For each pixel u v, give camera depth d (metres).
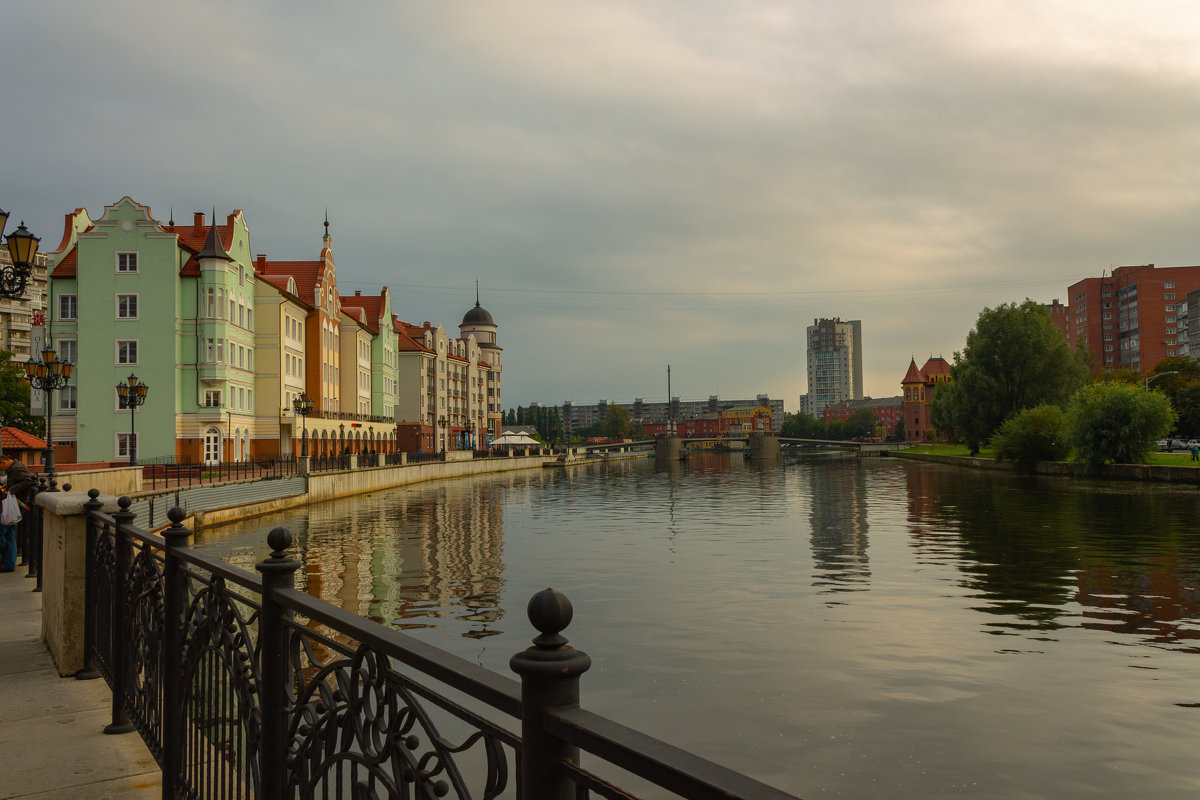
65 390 52.72
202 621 4.72
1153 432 60.78
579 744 1.88
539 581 24.53
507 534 36.56
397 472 71.81
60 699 7.02
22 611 10.62
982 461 90.56
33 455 35.38
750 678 14.68
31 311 100.19
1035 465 74.88
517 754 2.11
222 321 54.09
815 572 25.67
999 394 84.12
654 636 17.64
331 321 75.38
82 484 25.42
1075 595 21.50
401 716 2.72
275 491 45.78
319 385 70.56
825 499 55.59
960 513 42.66
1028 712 12.88
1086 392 64.75
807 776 10.69
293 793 3.66
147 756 5.85
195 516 34.62
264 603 3.80
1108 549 29.06
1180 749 11.42
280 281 64.19
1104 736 11.91
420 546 32.47
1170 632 17.61
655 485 78.19
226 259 54.69
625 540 34.41
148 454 52.34
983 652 16.20
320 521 42.09
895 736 11.98
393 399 98.69
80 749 5.96
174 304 52.81
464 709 2.35
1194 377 98.44
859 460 144.50
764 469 115.00
